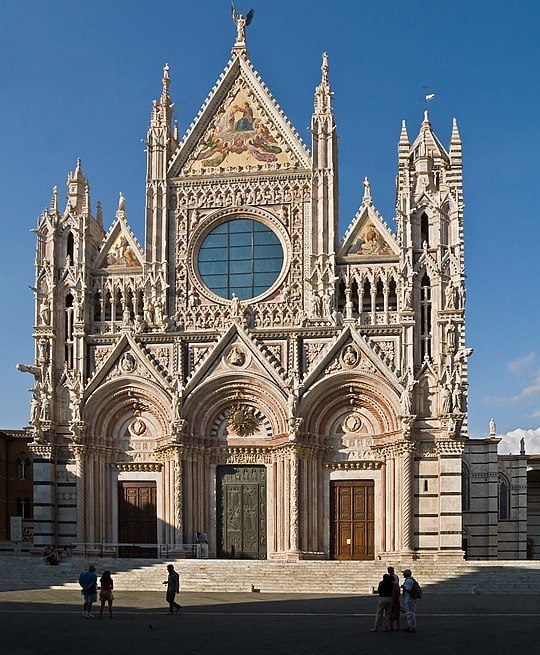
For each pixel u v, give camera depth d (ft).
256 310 253.65
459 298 245.65
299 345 248.73
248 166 261.24
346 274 252.42
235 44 268.00
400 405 239.71
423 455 241.35
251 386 247.91
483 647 119.96
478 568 214.69
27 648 118.62
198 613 161.17
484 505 324.19
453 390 241.35
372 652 116.06
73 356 255.91
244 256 258.78
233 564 219.00
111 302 259.60
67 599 183.42
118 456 253.85
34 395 252.01
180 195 262.47
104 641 124.88
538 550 400.06
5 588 203.41
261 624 144.97
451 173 254.47
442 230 249.75
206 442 250.57
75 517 247.91
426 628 140.36
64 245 261.65
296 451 241.14
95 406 251.80
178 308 257.55
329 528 245.24
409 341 244.22
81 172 267.39
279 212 257.55
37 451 249.55
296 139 259.80
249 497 249.34
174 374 251.39
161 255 259.19
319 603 178.60
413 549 237.04
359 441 246.88
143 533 250.37
